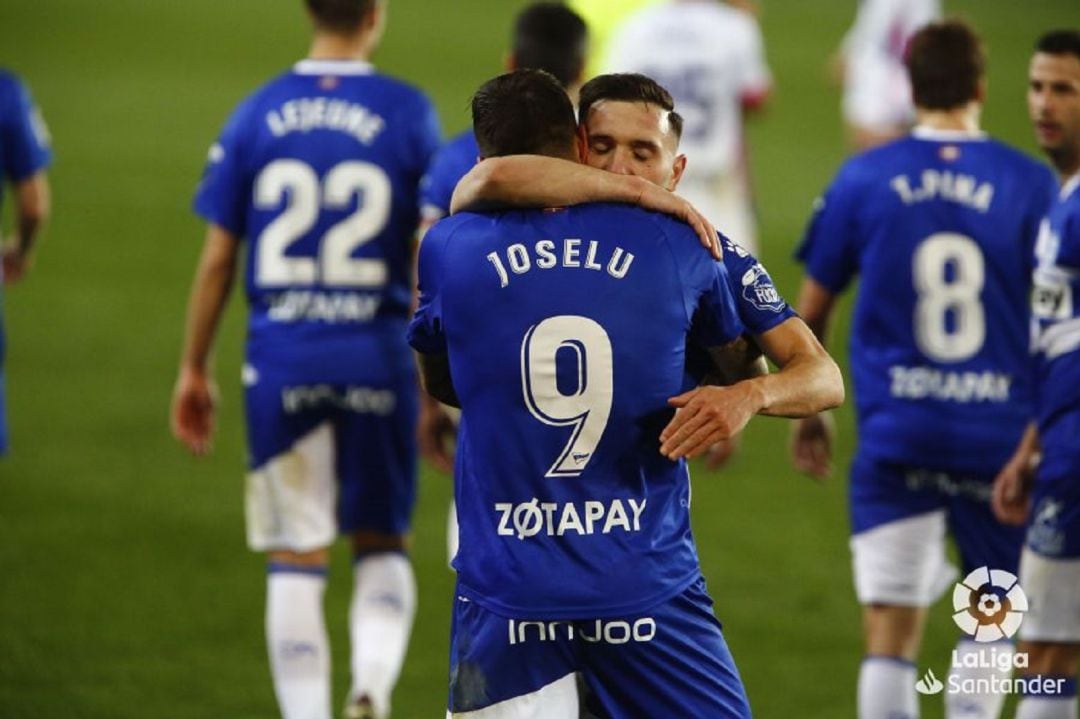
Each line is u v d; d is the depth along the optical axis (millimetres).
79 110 60688
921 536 17219
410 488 18875
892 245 17250
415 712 18984
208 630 21391
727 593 22984
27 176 21016
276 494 18344
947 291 17141
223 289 18750
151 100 63156
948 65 17484
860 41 46469
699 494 27719
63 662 20109
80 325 36844
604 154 12430
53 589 22625
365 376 18344
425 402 18609
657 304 11805
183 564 23828
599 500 11820
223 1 93812
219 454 29188
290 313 18359
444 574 23953
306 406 18312
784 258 43281
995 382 17141
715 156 31562
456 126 58344
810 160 57531
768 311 12109
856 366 17609
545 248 11875
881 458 17250
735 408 11445
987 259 17125
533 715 11914
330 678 20141
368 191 18406
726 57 31375
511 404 11859
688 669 11930
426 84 66625
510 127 12148
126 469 28078
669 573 11914
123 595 22516
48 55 71938
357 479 18578
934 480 17141
